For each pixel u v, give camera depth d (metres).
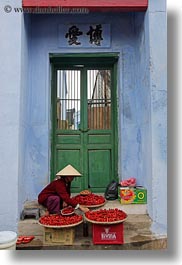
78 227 4.39
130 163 5.14
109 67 5.49
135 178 5.12
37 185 5.05
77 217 4.03
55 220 3.93
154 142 4.39
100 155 5.41
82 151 5.40
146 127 4.70
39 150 5.09
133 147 5.16
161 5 4.50
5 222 4.25
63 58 5.29
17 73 4.40
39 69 5.18
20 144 4.47
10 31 4.43
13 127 4.34
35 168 5.07
